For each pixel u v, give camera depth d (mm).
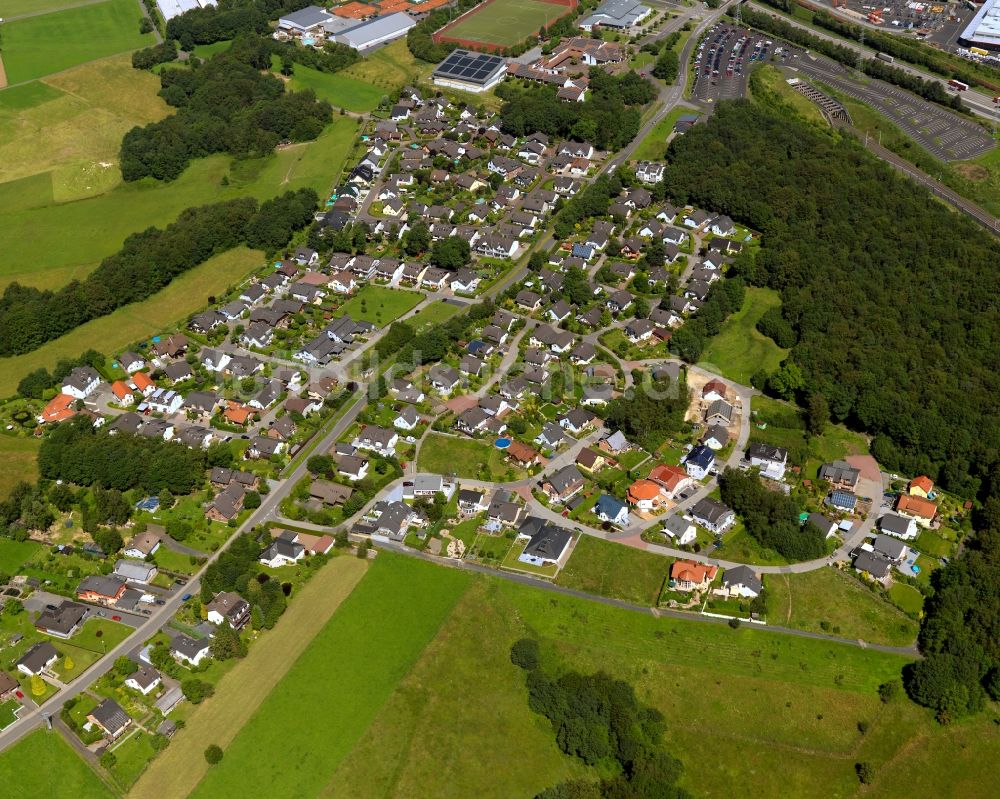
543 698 153375
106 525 185750
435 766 145875
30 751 146750
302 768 144375
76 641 163750
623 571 177375
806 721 154625
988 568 174500
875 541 182500
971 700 156625
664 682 159125
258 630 164500
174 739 147750
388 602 169750
